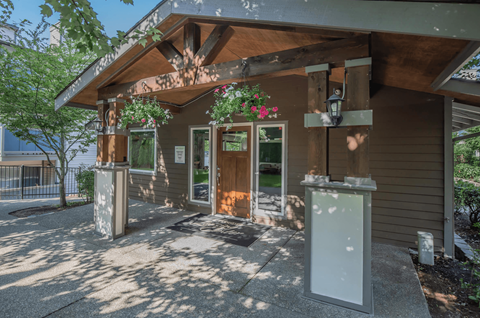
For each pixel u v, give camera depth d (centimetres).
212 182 537
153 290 251
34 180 1110
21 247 356
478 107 337
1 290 246
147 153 656
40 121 550
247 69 276
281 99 453
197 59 310
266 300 236
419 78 298
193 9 270
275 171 462
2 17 362
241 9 244
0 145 953
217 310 220
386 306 228
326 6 213
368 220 219
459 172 1034
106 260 317
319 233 238
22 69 534
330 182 232
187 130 571
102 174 408
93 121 407
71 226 454
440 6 180
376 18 198
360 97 221
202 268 298
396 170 369
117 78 397
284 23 231
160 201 624
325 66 236
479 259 276
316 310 223
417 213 358
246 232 425
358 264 223
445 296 251
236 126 510
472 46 197
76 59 598
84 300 232
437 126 346
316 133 238
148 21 313
